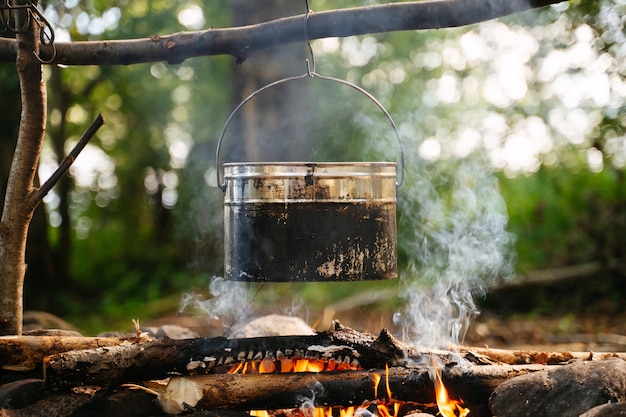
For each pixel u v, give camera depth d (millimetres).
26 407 1277
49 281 4141
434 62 3988
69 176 4617
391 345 1335
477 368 1324
